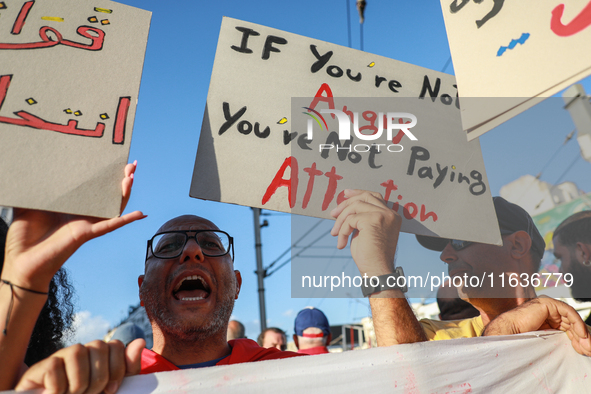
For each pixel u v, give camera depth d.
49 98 0.44
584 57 0.46
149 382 0.38
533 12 0.52
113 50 0.50
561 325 0.59
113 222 0.39
